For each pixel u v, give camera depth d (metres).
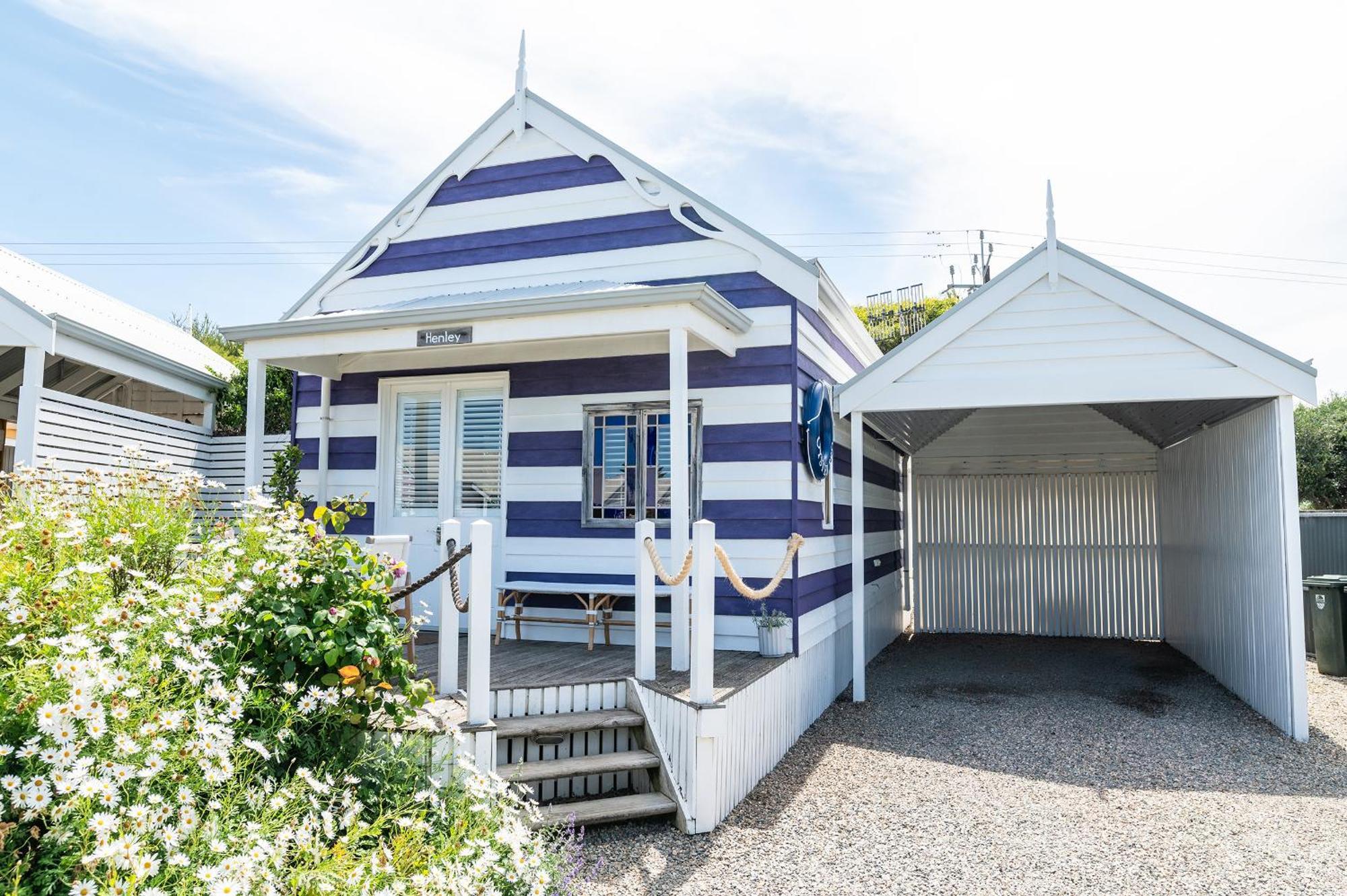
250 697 3.49
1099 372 7.66
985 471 14.01
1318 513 12.13
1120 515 13.37
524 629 8.18
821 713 8.16
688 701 5.16
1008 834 5.03
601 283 8.05
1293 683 7.21
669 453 7.99
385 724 4.28
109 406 10.19
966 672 10.31
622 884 4.25
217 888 2.41
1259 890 4.29
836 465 9.34
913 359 8.12
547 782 5.20
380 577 4.41
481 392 8.75
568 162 8.52
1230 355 7.33
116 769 2.53
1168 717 7.95
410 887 2.96
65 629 3.19
